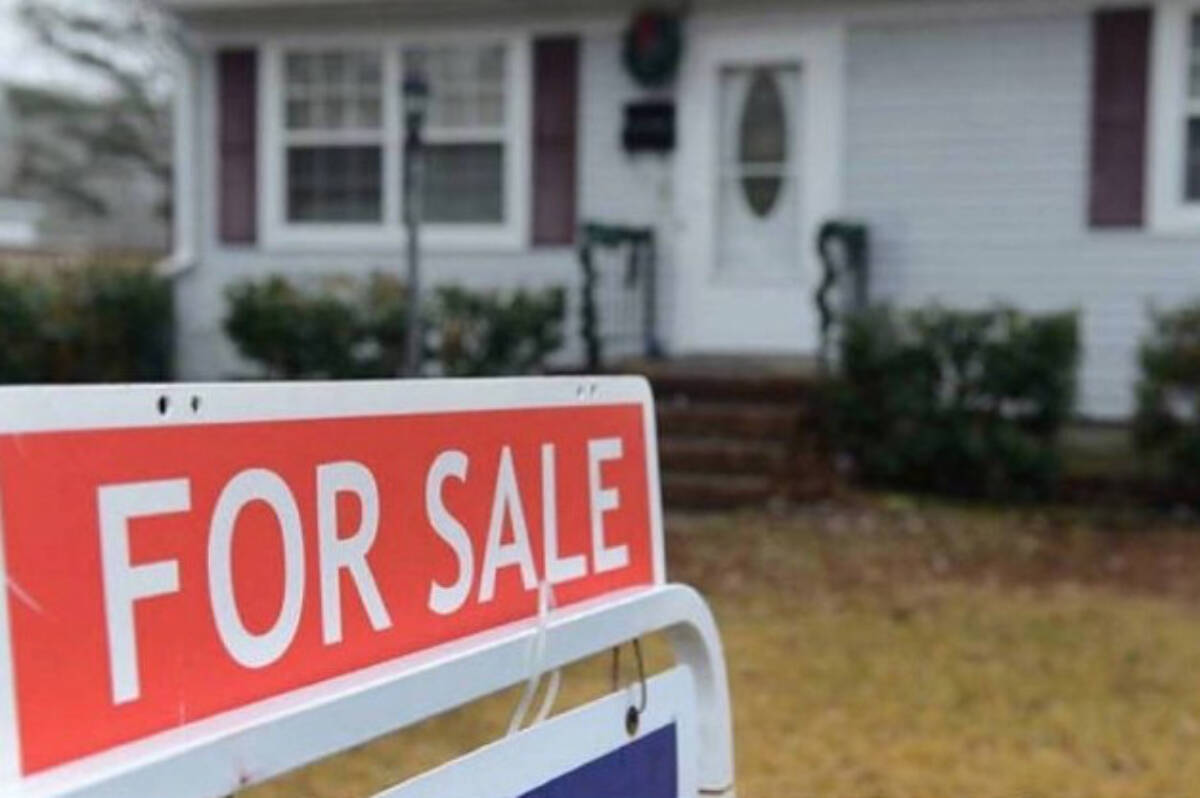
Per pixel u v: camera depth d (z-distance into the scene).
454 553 1.14
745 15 8.86
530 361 8.52
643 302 9.13
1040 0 8.17
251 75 9.79
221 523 0.93
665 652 4.14
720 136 8.98
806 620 5.08
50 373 9.41
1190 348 6.90
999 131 8.37
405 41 9.45
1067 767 3.57
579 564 1.32
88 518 0.84
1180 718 3.96
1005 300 8.40
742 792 3.37
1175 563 6.03
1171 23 7.94
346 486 1.03
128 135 24.70
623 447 1.41
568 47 9.19
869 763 3.59
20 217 24.67
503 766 1.14
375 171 9.59
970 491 7.34
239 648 0.93
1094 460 7.35
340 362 8.66
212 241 9.98
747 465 7.30
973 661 4.54
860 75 8.66
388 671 1.05
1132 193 8.10
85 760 0.82
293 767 0.93
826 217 8.80
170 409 0.90
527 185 9.32
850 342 7.47
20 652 0.79
